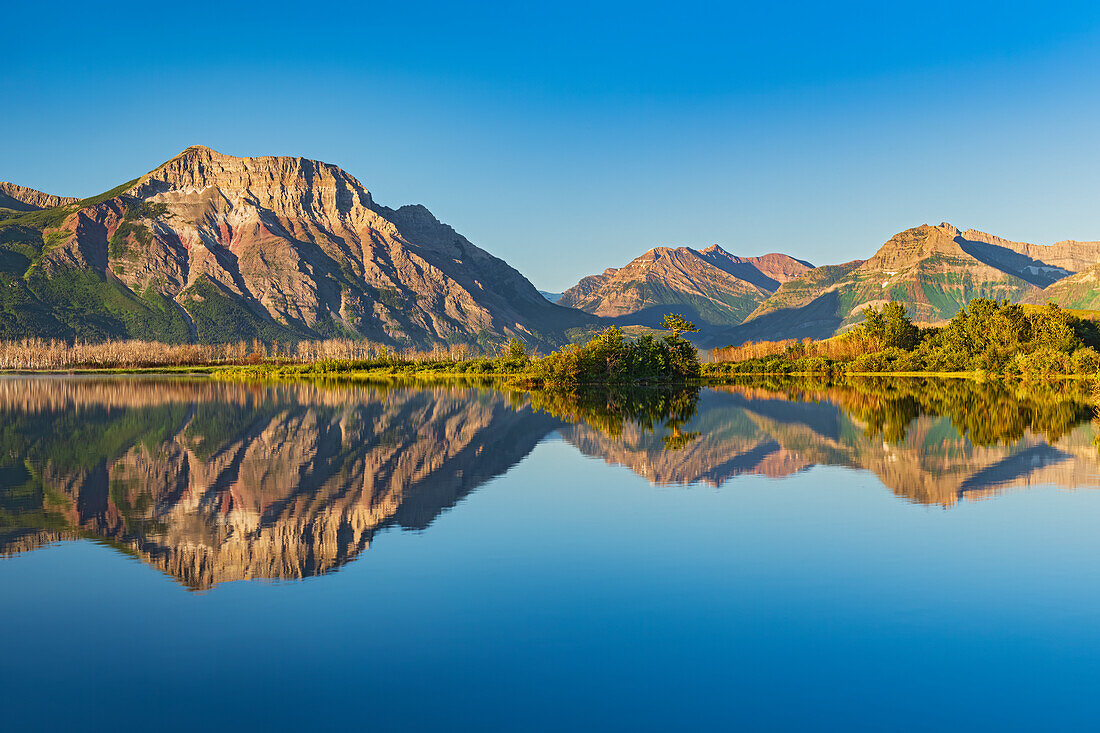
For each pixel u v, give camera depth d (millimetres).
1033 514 27906
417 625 17594
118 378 192125
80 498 31578
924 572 21219
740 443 47312
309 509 29328
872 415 65125
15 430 58375
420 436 52562
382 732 13305
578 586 20172
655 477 36000
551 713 13836
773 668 15453
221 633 17219
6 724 13555
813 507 29250
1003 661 15695
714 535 25172
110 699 14406
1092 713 13727
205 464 40750
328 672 15383
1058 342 139375
